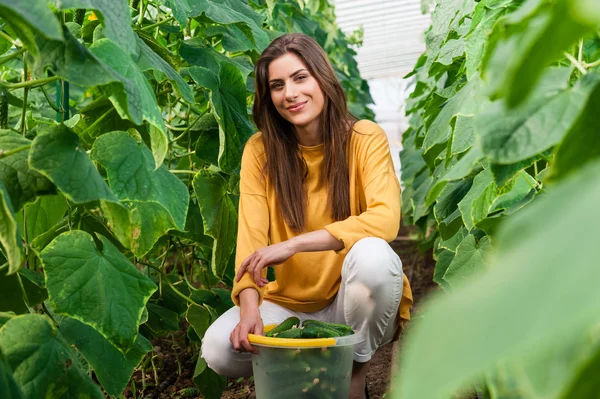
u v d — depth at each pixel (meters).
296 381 1.61
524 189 1.42
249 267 1.80
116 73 1.11
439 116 1.68
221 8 2.02
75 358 1.24
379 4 7.55
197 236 2.32
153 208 1.52
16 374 1.11
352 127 1.99
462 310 0.30
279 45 1.89
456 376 0.27
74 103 3.05
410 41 9.78
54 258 1.25
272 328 1.83
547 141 0.74
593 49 1.20
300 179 1.98
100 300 1.25
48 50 1.06
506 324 0.28
